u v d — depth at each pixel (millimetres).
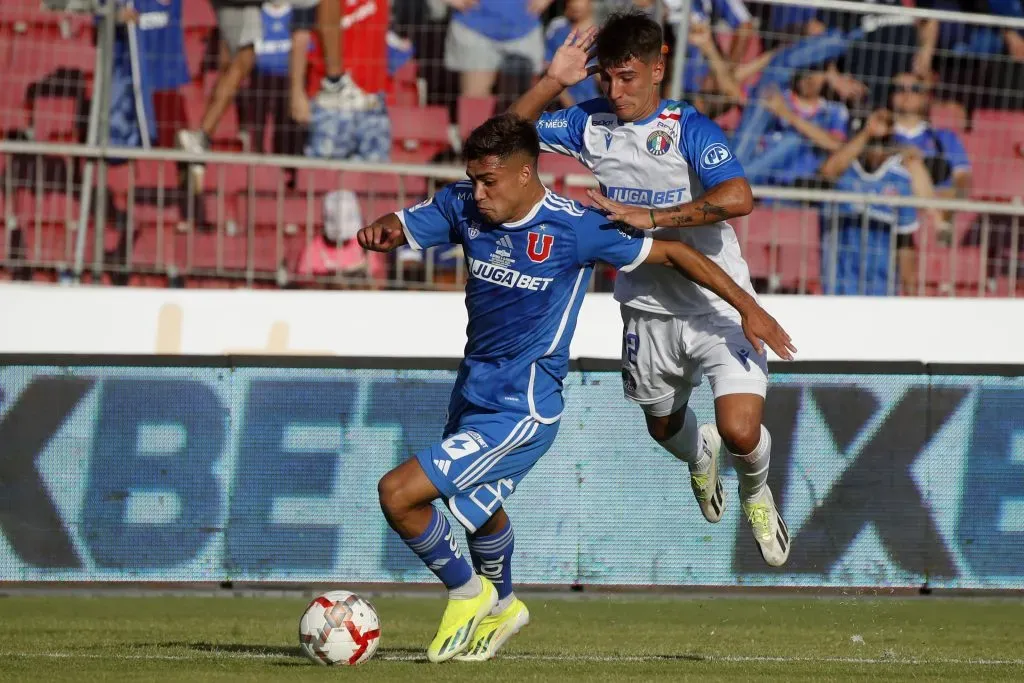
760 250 35812
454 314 31875
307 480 27156
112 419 26938
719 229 18359
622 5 35781
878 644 21500
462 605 16812
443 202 16578
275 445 27109
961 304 32375
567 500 27375
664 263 16375
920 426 27750
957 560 27750
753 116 36062
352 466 27219
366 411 27281
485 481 16391
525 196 15789
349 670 15750
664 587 27656
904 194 37000
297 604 26703
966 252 36688
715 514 21281
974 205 33719
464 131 37469
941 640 22250
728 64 35625
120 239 34438
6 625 22672
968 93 37688
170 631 22188
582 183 34062
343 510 27188
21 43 36438
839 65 36406
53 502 26812
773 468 27547
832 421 27656
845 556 27609
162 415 26984
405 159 37594
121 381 26938
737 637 22438
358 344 31703
